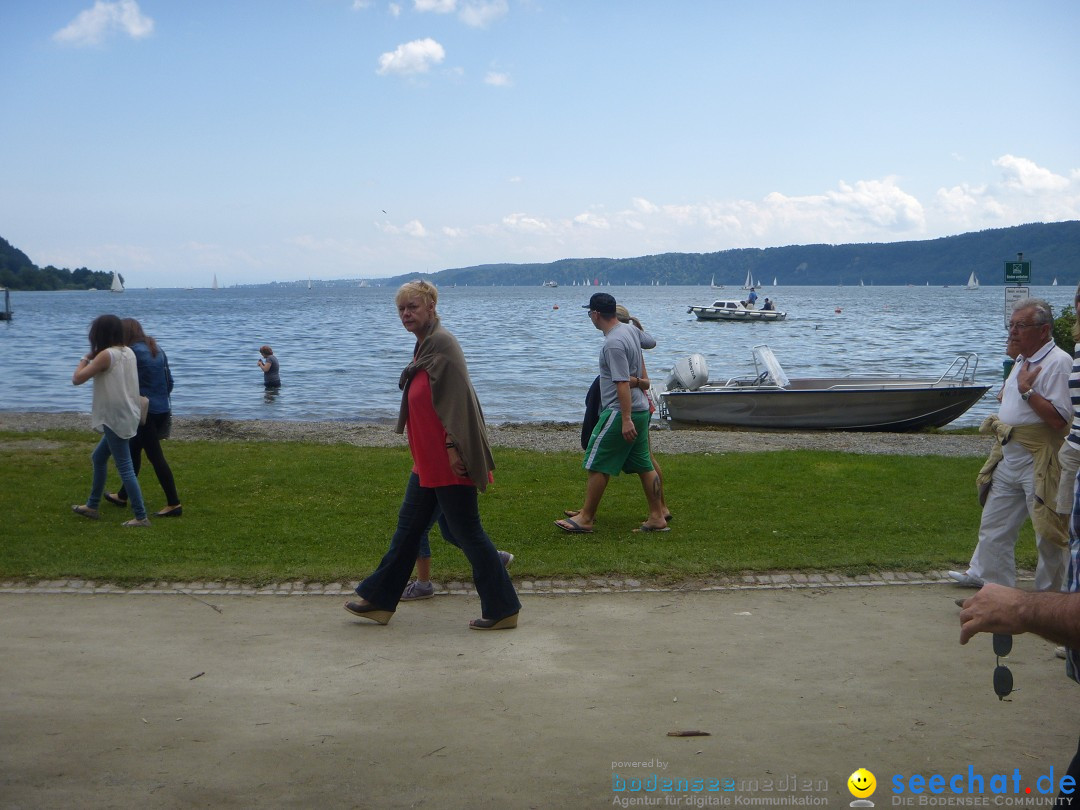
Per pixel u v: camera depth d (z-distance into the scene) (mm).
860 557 7230
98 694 4547
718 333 63469
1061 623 2246
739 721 4254
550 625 5742
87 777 3674
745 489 10250
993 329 65125
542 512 9117
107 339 8094
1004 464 6023
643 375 8164
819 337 57125
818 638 5477
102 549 7391
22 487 10102
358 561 7102
